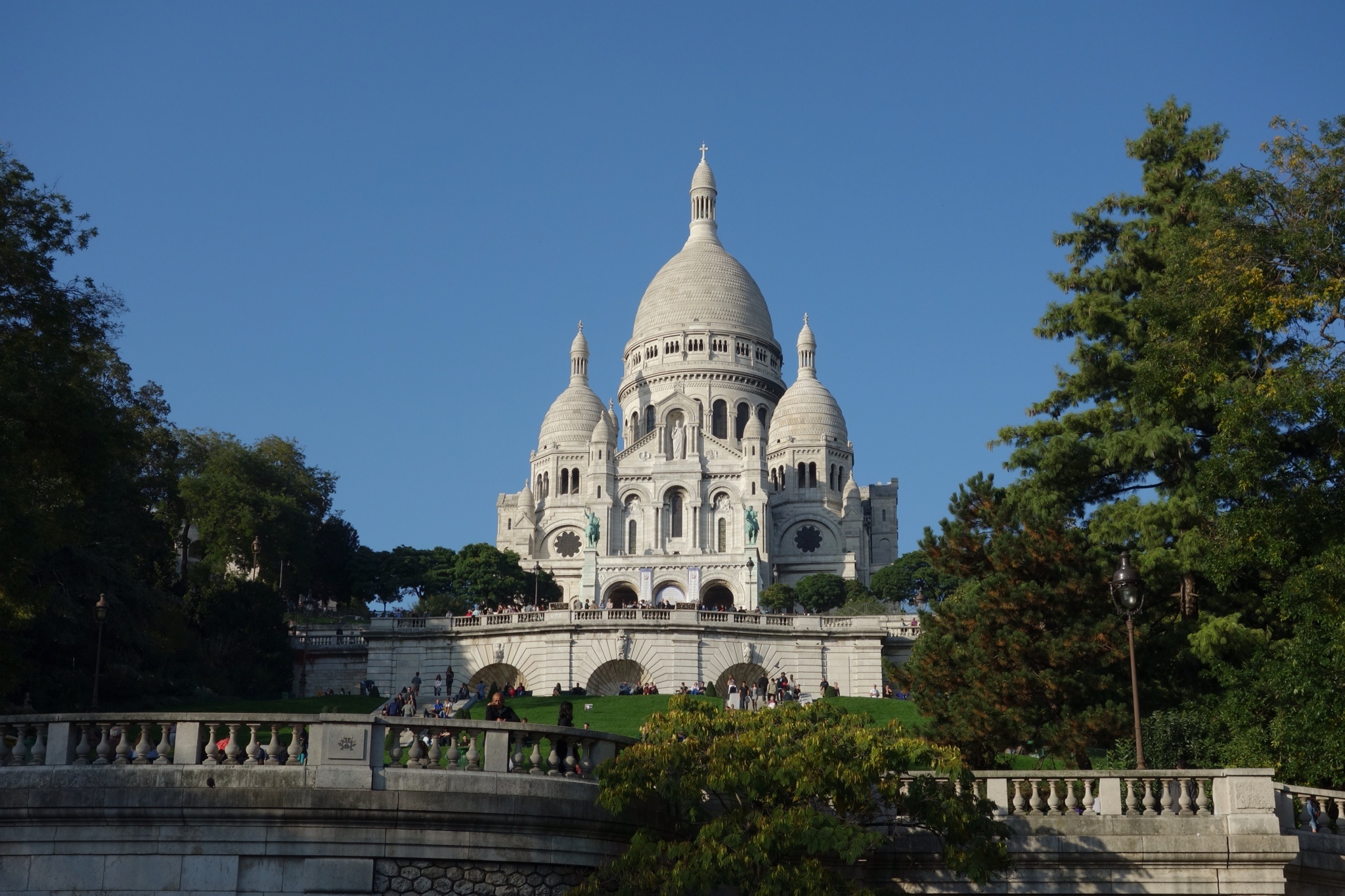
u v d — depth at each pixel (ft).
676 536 585.63
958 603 153.99
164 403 323.16
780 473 615.98
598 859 86.84
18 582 120.67
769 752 89.86
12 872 79.25
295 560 430.20
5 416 120.26
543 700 239.91
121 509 242.78
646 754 87.30
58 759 81.51
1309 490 125.29
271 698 277.23
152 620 233.55
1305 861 95.25
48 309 135.13
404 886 80.33
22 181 138.41
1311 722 117.80
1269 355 139.64
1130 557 146.20
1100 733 135.64
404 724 82.53
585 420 644.69
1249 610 148.36
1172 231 156.15
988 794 97.81
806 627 281.95
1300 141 133.18
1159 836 93.76
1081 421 163.63
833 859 93.91
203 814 79.41
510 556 478.18
